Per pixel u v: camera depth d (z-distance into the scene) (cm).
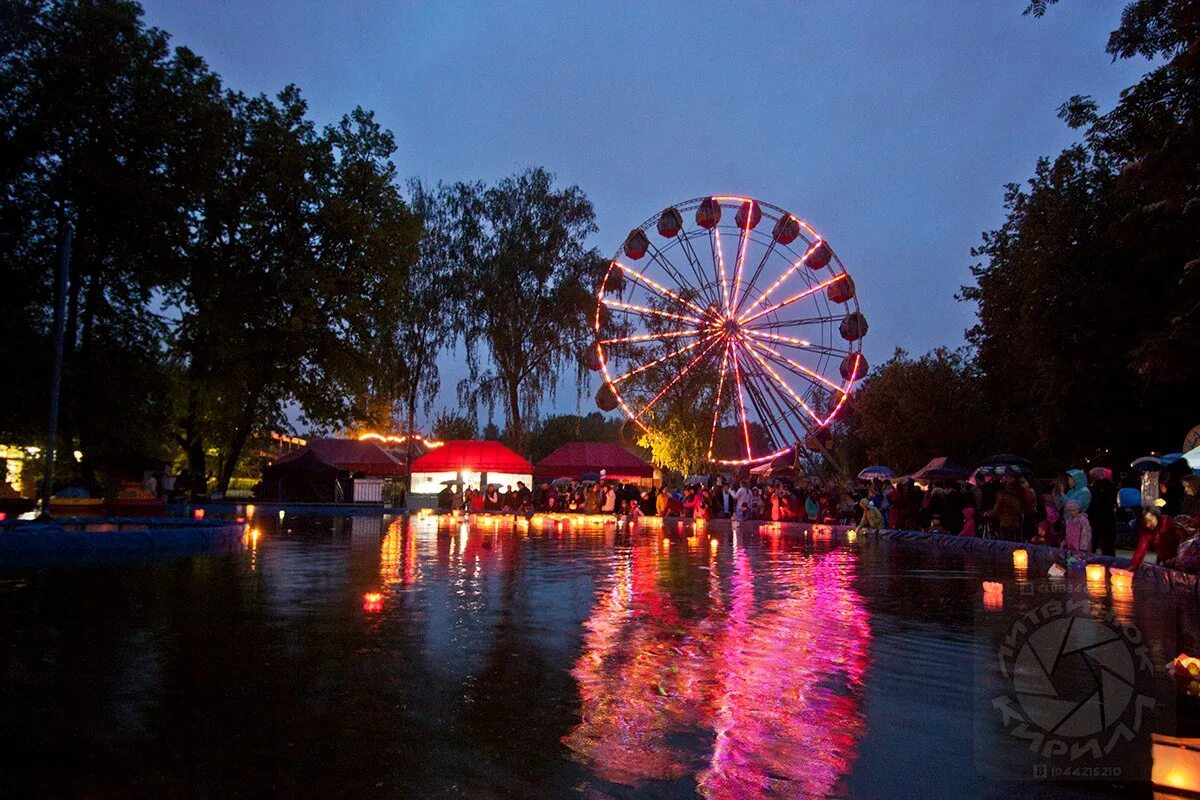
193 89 2959
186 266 3009
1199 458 1343
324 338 3341
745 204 4094
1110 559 1433
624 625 784
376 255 3400
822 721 468
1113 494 1652
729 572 1301
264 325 3275
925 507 2453
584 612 862
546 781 373
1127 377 2372
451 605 896
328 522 2789
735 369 4156
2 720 455
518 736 438
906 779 376
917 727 457
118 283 2877
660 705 500
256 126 3309
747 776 381
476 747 419
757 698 518
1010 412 3206
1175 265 2223
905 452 4391
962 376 4212
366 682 547
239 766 388
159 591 967
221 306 3181
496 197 4556
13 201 2594
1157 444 2473
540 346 4441
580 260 4569
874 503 2717
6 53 2606
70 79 2631
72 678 547
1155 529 1205
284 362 3325
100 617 783
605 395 4112
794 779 378
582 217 4622
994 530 2172
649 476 4906
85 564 1248
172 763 391
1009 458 2677
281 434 3644
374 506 3666
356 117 3509
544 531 2486
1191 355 1792
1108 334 2373
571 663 613
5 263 2520
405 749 414
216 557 1409
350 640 686
